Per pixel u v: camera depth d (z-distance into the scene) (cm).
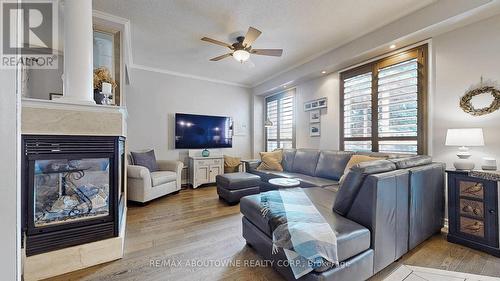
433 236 236
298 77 440
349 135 378
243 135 594
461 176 219
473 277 168
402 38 273
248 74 505
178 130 490
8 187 53
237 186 358
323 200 224
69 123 180
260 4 247
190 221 283
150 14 265
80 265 181
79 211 194
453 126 253
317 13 264
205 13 263
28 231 166
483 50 231
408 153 295
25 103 164
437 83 265
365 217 167
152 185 362
